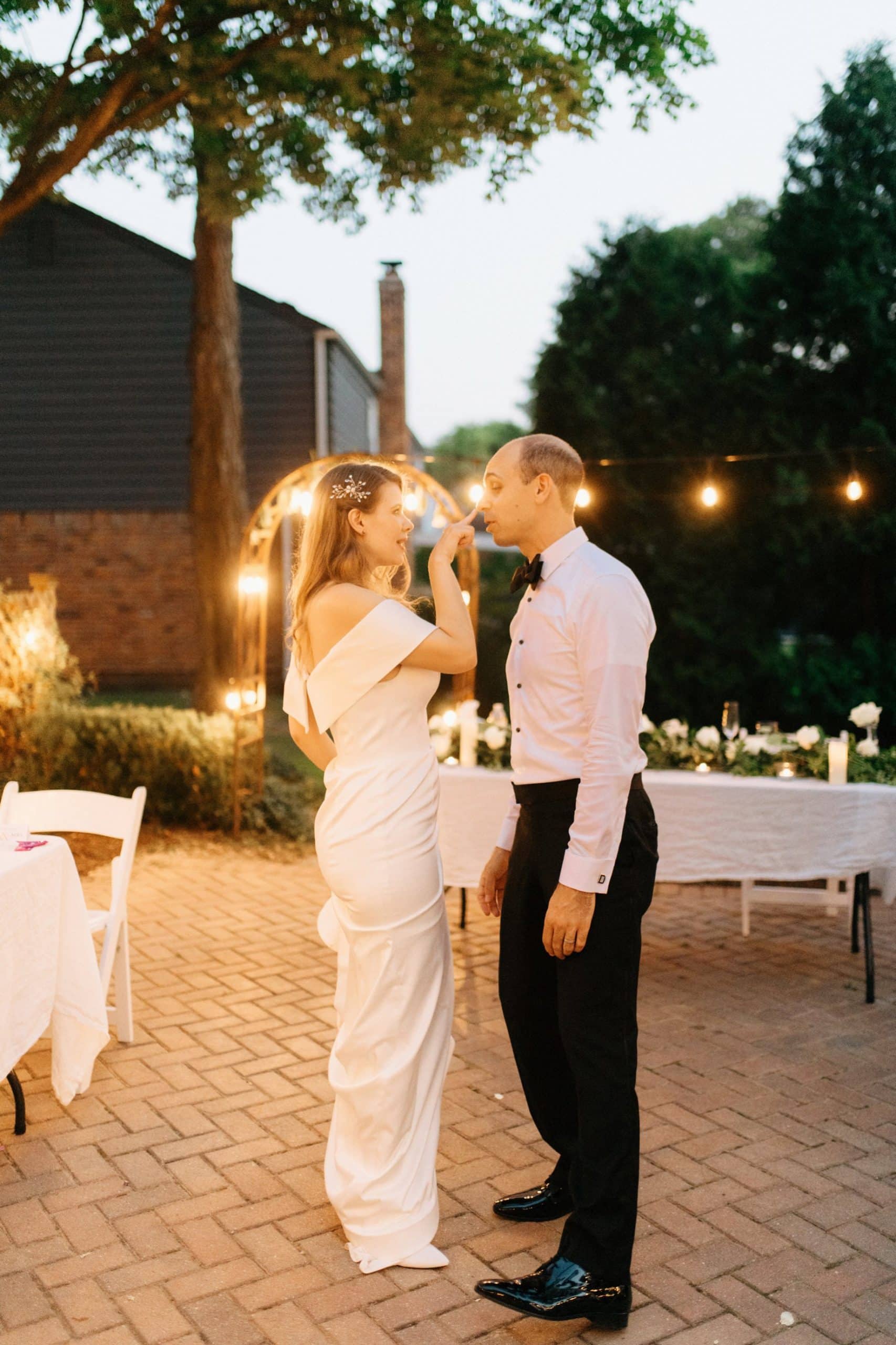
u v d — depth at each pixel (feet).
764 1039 13.38
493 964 16.10
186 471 51.93
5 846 10.90
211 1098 11.64
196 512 30.14
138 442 52.03
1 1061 9.84
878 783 15.10
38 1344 7.70
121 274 51.31
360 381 60.49
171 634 52.65
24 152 21.33
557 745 8.09
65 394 52.01
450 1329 7.91
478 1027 13.80
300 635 8.75
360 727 8.57
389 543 8.65
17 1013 10.18
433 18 19.54
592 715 7.64
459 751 17.43
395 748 8.61
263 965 15.88
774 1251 8.95
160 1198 9.66
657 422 35.01
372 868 8.54
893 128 33.19
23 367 52.01
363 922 8.63
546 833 8.21
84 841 23.08
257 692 24.38
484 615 45.29
